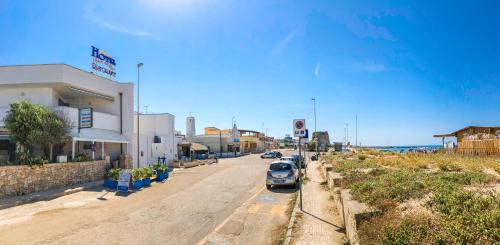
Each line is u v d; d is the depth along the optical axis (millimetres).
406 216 6363
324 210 12250
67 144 25938
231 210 13656
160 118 38531
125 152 30094
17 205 14695
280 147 136625
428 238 5309
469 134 37906
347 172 16422
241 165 39344
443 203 6871
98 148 28594
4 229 10711
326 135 84125
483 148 27375
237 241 9484
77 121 22891
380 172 14367
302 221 10695
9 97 24453
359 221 7316
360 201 8836
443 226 5520
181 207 14328
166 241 9477
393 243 5574
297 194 16531
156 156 36375
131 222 11656
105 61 29484
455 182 10125
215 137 72500
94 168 23031
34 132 18562
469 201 6562
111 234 10148
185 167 36062
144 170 21438
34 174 17484
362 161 23875
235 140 76250
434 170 15789
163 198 16656
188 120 73125
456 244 4844
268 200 15711
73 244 9172
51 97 24328
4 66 24391
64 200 16094
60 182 19406
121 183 19000
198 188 20109
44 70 24203
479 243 4730
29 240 9547
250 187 20359
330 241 8562
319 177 23562
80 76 25844
